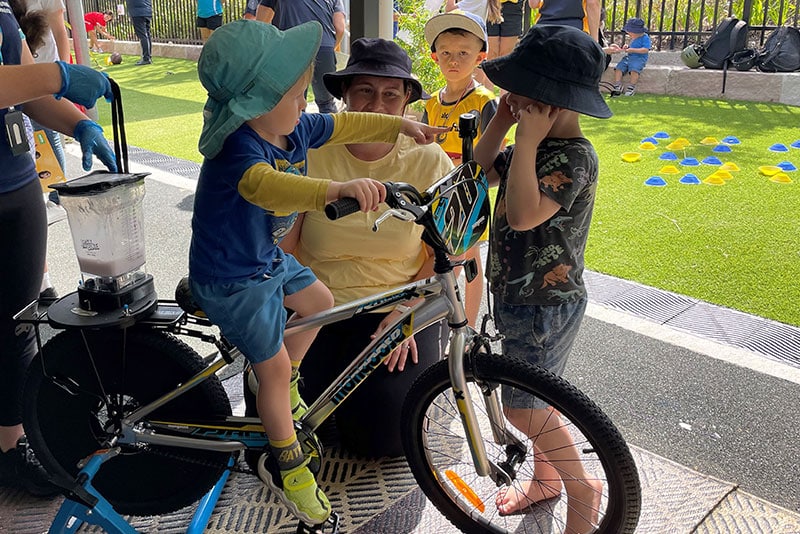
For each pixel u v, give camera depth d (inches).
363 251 108.5
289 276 90.6
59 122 97.8
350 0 151.1
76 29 296.0
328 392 94.2
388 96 108.8
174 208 226.2
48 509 104.4
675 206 216.4
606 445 83.8
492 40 335.9
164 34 625.6
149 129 333.7
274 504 105.3
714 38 381.4
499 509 103.8
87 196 85.3
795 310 154.1
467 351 88.1
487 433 107.8
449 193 79.6
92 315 90.4
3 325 101.1
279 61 74.4
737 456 112.3
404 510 104.4
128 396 99.7
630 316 153.5
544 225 87.9
